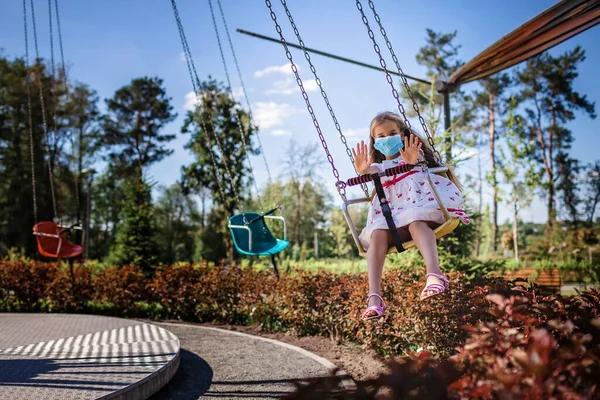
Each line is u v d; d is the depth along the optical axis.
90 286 12.40
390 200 4.11
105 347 6.45
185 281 11.56
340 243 30.09
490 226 40.25
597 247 28.12
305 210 41.09
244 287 10.43
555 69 42.19
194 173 40.03
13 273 12.45
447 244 9.47
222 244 44.00
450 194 3.98
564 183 43.94
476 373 2.10
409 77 11.16
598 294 3.54
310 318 8.73
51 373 5.05
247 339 8.40
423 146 4.38
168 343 6.69
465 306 5.50
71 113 43.44
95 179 53.34
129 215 18.14
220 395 5.27
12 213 38.66
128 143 52.69
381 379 1.93
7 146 41.53
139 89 53.00
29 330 7.91
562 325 2.29
